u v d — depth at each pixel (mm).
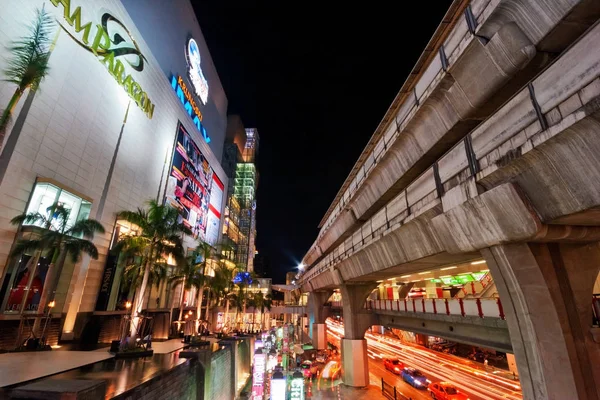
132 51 40469
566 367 9086
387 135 18109
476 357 42906
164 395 15836
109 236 34719
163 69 53531
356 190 24406
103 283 32719
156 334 36125
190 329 42656
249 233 121250
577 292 9852
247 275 78000
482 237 10953
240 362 35719
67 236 23984
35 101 25562
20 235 23797
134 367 17500
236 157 123938
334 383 33719
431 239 14242
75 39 30203
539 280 9758
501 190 9352
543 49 8812
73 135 29562
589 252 10320
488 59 9781
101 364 18391
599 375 9203
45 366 16906
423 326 24594
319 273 44094
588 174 7320
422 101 13250
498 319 14898
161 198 48125
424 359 44375
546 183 8453
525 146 8266
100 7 34469
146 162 43625
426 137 14406
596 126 6578
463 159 11211
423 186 14117
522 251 10039
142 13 46969
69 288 28734
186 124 59000
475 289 35906
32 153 25219
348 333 32812
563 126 7102
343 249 29594
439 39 13102
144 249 27109
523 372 10039
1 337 21938
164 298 45375
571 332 9445
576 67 6938
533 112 8211
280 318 129875
